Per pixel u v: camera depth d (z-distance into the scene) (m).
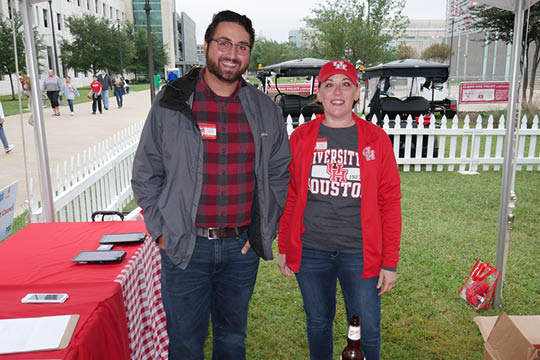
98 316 1.66
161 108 1.92
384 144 2.11
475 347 2.93
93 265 2.14
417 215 5.86
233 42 1.86
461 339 3.03
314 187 2.17
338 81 2.09
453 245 4.79
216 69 1.89
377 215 2.10
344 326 3.22
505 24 16.80
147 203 1.94
